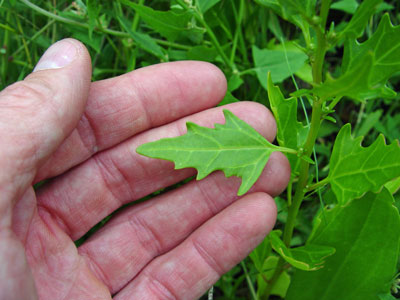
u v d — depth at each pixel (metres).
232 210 0.15
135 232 0.16
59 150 0.15
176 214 0.16
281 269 0.17
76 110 0.13
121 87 0.16
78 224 0.16
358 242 0.15
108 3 0.21
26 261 0.12
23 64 0.20
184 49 0.21
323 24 0.10
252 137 0.13
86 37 0.18
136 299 0.16
